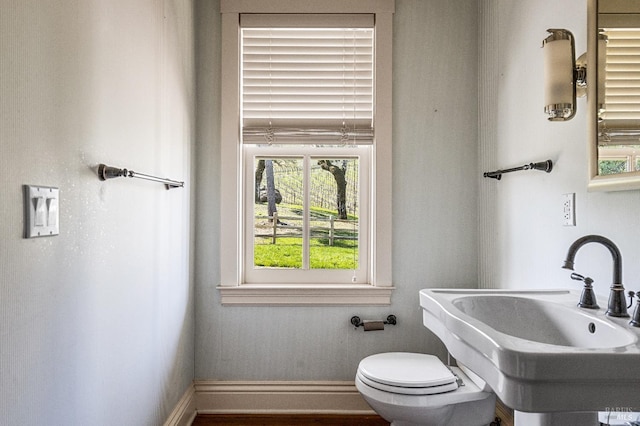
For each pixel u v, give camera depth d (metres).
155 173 1.73
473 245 2.36
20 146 0.91
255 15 2.33
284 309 2.33
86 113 1.19
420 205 2.35
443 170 2.36
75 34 1.13
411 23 2.36
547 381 0.81
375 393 1.69
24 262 0.93
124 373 1.45
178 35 2.03
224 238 2.31
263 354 2.33
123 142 1.43
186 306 2.18
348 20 2.33
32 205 0.94
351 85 2.37
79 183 1.15
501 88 2.07
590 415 1.02
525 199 1.84
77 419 1.14
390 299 2.33
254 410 2.31
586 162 1.43
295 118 2.37
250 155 2.44
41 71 0.99
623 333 0.97
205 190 2.34
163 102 1.83
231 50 2.32
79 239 1.15
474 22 2.36
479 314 1.41
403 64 2.36
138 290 1.57
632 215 1.22
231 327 2.33
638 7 1.17
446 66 2.36
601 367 0.80
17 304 0.90
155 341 1.74
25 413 0.93
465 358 1.12
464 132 2.36
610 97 1.27
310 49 2.37
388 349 2.33
